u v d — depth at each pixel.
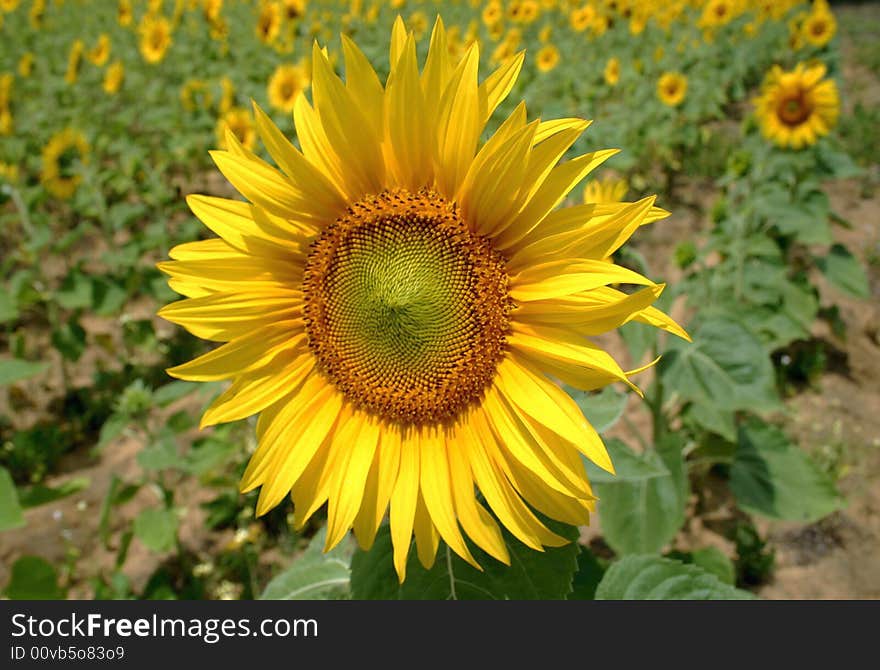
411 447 0.36
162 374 0.96
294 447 0.36
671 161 1.54
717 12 2.21
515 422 0.34
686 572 0.42
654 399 0.68
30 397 0.93
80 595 0.68
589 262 0.32
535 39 2.22
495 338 0.34
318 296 0.36
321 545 0.48
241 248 0.35
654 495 0.60
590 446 0.31
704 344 0.66
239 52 1.99
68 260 1.18
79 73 1.85
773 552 0.69
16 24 2.65
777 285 0.92
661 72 2.01
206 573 0.70
